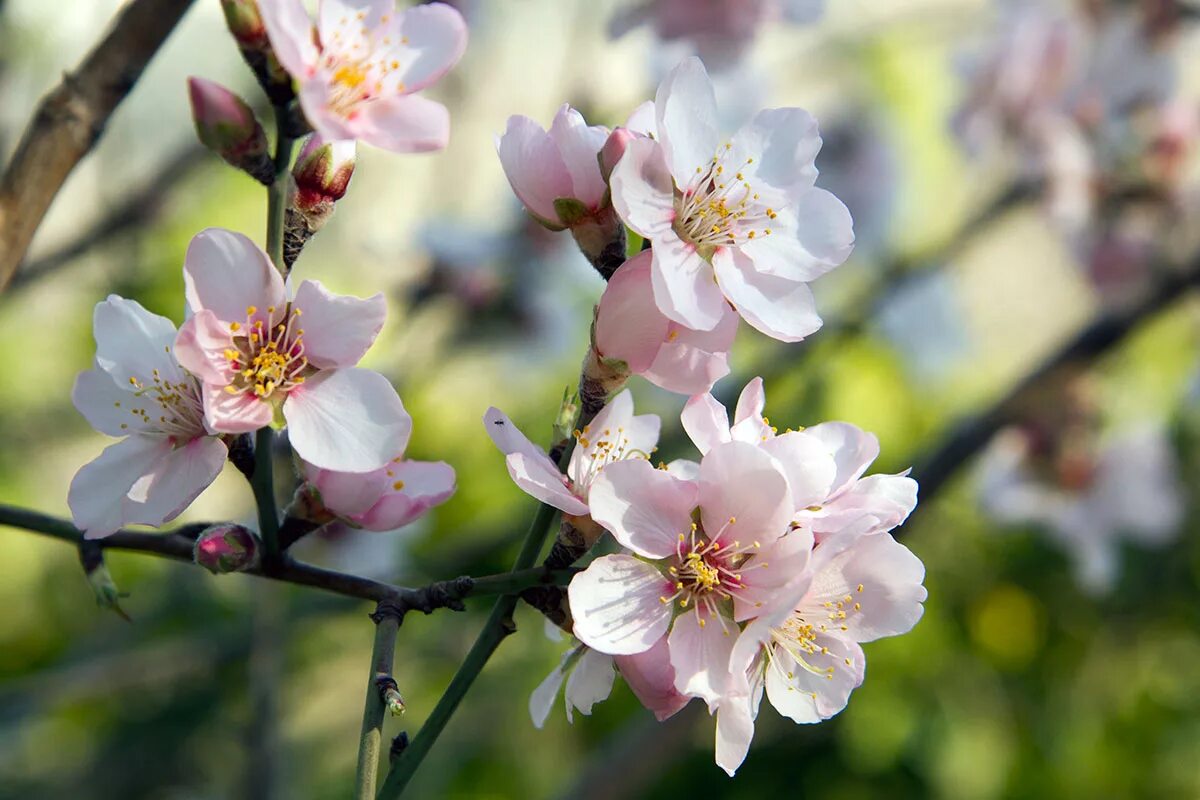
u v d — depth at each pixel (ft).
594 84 3.95
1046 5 4.19
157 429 2.24
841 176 4.46
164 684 4.16
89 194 4.27
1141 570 4.34
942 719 3.97
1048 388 3.58
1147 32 4.09
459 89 4.19
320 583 2.25
